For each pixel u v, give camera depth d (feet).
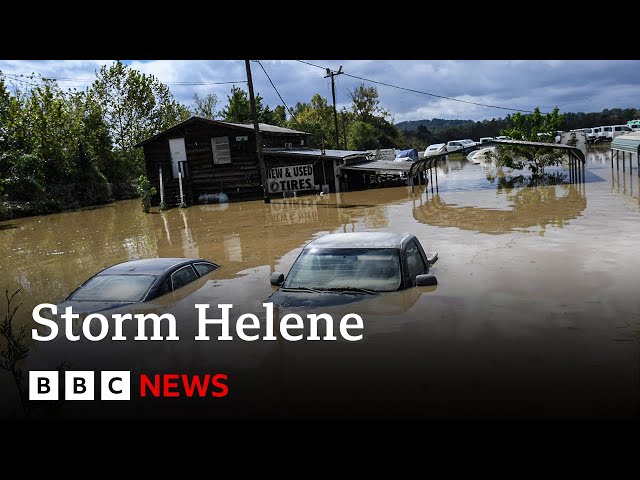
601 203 57.00
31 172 115.55
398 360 16.46
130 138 169.48
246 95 184.85
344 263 23.50
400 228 49.26
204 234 54.75
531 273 27.99
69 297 23.47
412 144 317.83
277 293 22.30
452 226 47.91
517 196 70.85
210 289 27.25
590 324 19.51
